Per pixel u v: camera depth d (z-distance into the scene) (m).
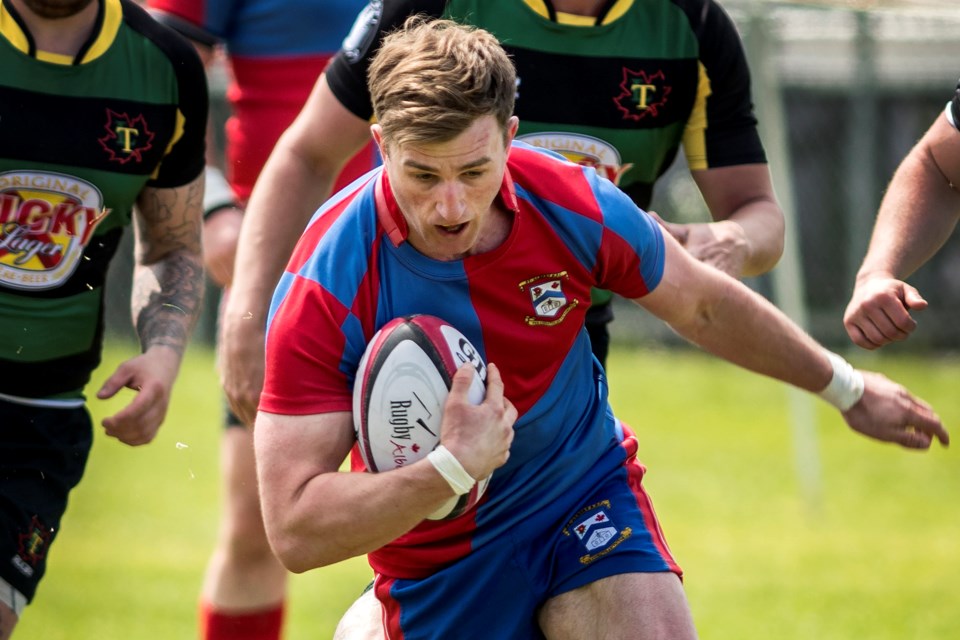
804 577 23.53
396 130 9.24
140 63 13.20
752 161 13.91
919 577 23.70
